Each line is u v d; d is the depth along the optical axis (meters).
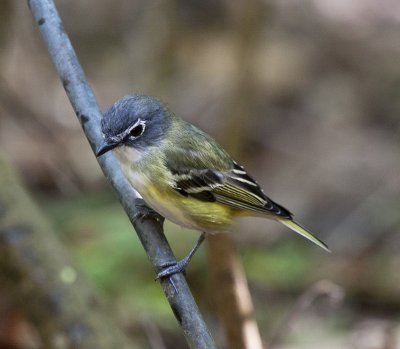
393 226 15.45
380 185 16.45
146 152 8.32
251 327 9.20
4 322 11.32
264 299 13.01
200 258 12.52
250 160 16.84
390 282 13.76
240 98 12.65
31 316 8.48
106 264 11.63
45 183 14.94
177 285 6.89
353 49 19.94
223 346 12.15
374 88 19.09
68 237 12.32
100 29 18.83
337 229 15.43
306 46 19.81
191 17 19.84
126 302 11.33
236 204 8.84
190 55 18.75
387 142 17.70
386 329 12.55
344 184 16.50
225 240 9.11
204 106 17.56
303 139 17.59
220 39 19.31
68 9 19.08
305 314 12.98
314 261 14.02
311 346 12.25
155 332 10.27
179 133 8.62
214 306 12.62
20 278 8.51
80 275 8.64
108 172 7.98
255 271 13.13
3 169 9.09
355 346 12.33
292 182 16.59
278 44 19.62
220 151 8.91
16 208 8.77
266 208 9.02
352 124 18.08
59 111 16.67
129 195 7.81
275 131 17.61
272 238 14.40
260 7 13.37
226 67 18.27
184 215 8.57
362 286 13.71
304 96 18.55
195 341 6.47
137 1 18.28
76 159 15.55
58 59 8.12
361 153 17.22
